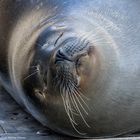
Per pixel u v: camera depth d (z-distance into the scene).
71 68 10.17
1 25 13.56
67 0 11.93
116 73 10.92
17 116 14.19
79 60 10.23
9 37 13.09
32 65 10.88
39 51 10.77
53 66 10.27
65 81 10.27
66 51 10.18
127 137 12.36
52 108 11.09
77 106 10.88
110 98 11.07
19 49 11.84
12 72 12.66
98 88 10.77
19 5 13.18
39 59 10.67
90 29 10.94
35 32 11.54
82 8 11.63
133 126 12.00
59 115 11.23
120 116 11.49
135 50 11.27
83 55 10.23
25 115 14.23
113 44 11.04
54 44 10.51
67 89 10.38
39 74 10.69
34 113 12.17
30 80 11.01
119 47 11.12
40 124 13.46
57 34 10.75
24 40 11.78
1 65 13.80
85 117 11.23
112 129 11.78
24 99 12.05
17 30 12.73
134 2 11.98
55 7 11.99
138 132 12.68
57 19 11.50
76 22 11.12
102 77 10.70
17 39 12.41
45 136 12.71
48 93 10.72
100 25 11.23
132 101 11.38
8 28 13.23
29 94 11.28
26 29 12.17
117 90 11.08
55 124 11.77
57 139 12.49
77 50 10.20
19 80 11.70
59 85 10.36
